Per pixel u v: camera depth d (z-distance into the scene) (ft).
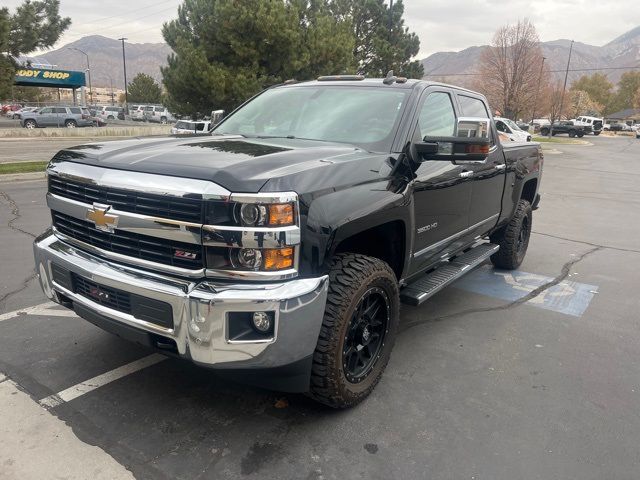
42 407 9.95
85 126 120.37
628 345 13.82
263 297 8.04
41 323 13.61
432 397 10.87
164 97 68.39
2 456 8.55
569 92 270.46
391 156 10.99
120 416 9.77
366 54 86.12
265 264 8.13
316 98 13.44
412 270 12.26
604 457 9.10
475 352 13.09
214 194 7.93
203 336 8.10
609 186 51.31
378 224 9.96
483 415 10.27
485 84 147.95
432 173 12.19
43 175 42.65
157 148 9.93
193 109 64.18
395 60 86.02
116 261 9.25
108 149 9.97
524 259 22.41
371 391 10.73
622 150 120.06
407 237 11.12
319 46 62.85
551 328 14.79
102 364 11.64
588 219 32.71
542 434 9.71
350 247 11.15
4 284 16.38
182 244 8.39
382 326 10.84
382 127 11.73
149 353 12.20
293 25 60.39
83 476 8.18
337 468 8.60
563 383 11.66
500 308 16.24
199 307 8.04
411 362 12.42
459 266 14.90
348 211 9.06
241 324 8.22
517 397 10.99
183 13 63.57
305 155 9.71
